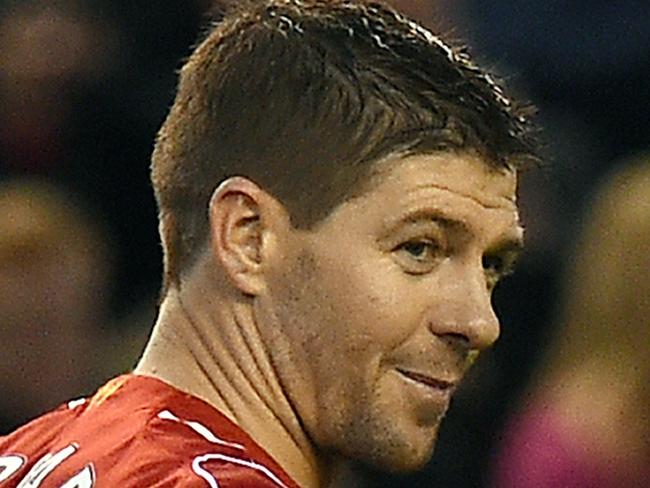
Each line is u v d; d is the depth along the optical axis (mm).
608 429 14391
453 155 7445
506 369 17375
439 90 7484
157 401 7438
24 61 18875
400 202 7391
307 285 7457
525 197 18172
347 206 7422
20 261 15211
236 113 7582
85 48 19016
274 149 7484
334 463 7812
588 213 17328
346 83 7480
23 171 18766
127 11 19188
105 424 7375
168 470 6883
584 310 14586
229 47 7750
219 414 7445
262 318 7520
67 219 15641
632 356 14336
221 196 7535
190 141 7703
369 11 7777
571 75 19891
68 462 7223
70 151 18844
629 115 19797
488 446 16562
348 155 7402
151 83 19016
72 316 15359
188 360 7625
